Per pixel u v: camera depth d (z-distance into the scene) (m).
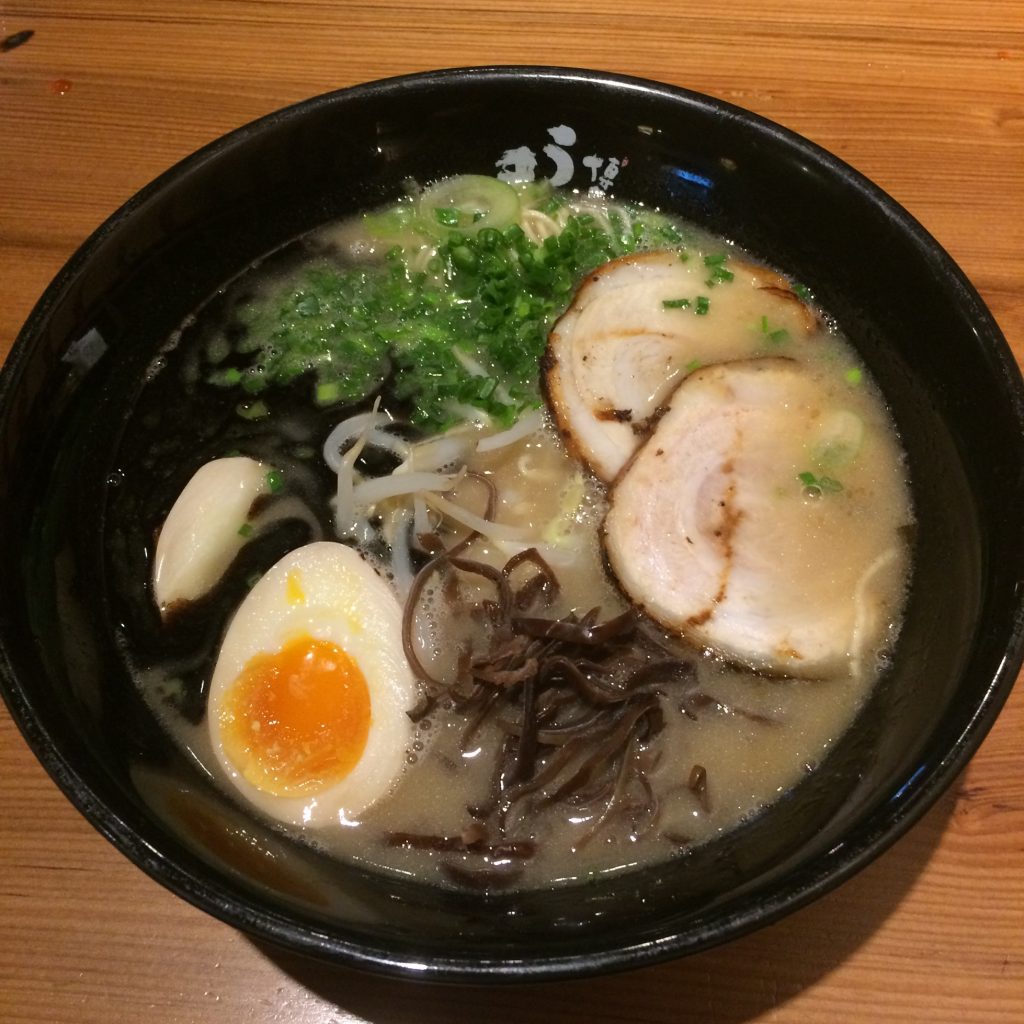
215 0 0.39
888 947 0.24
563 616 0.27
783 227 0.31
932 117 0.36
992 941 0.24
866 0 0.38
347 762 0.25
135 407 0.30
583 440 0.29
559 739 0.25
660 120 0.30
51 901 0.25
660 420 0.29
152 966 0.24
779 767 0.25
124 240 0.28
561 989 0.24
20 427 0.25
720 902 0.21
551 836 0.24
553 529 0.29
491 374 0.31
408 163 0.32
